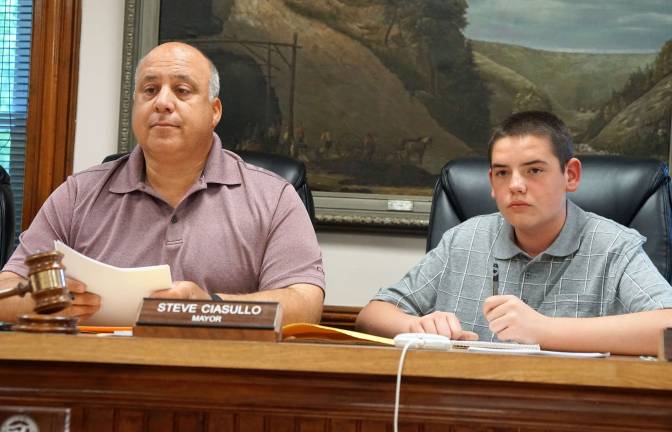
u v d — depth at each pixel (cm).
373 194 309
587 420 117
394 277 310
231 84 315
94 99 321
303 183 247
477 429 118
